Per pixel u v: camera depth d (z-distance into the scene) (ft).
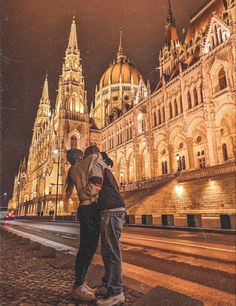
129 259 30.55
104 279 11.34
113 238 10.90
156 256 31.99
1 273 17.16
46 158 298.56
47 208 242.37
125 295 11.55
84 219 11.46
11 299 11.18
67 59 289.94
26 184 393.09
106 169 11.89
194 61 166.50
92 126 278.05
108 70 325.21
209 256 30.76
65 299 11.08
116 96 308.19
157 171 173.88
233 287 18.98
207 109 132.77
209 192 104.37
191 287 19.33
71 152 13.17
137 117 199.82
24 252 27.91
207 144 139.74
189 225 68.90
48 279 15.24
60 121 253.03
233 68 121.49
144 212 113.60
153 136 178.70
